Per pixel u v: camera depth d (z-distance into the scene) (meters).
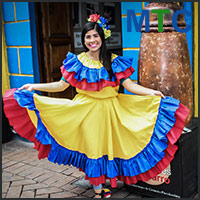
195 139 2.78
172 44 2.60
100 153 2.73
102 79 2.65
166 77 2.62
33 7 4.31
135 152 2.68
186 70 2.66
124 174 2.72
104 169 2.75
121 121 2.68
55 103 2.70
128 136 2.69
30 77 4.52
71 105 2.69
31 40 4.39
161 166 2.63
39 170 3.65
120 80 2.77
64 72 2.73
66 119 2.71
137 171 2.68
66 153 2.81
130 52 3.45
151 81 2.70
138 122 2.66
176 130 2.54
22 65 4.58
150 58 2.68
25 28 4.39
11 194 3.03
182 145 2.55
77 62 2.70
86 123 2.69
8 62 4.79
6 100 2.72
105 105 2.71
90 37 2.66
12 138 4.93
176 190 2.63
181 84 2.63
